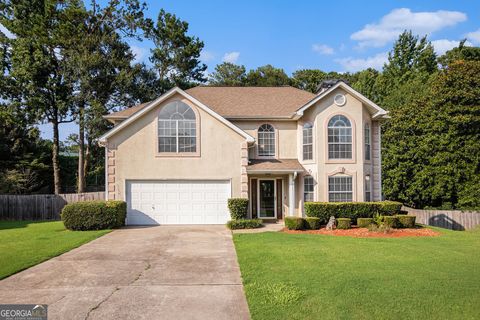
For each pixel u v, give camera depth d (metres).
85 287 8.24
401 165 27.09
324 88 22.80
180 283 8.52
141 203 18.80
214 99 23.22
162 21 44.12
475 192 23.95
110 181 18.62
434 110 26.25
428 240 14.23
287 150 21.36
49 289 8.11
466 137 25.20
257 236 14.88
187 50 44.47
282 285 7.95
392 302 6.91
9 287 8.26
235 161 19.16
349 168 19.58
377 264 9.89
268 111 21.41
